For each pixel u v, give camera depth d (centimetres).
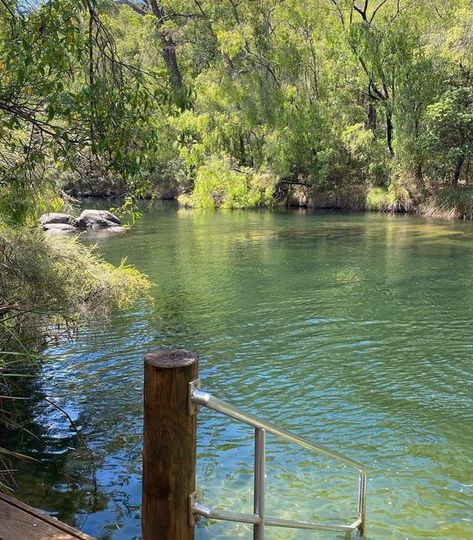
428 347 847
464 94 2622
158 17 3048
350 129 2998
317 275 1366
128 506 449
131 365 774
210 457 527
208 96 3055
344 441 561
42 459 520
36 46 429
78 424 595
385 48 2845
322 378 727
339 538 407
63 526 262
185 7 3045
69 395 671
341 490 474
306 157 3156
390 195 2917
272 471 502
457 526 425
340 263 1512
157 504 209
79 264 734
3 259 630
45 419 604
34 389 686
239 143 3250
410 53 2828
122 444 552
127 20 2039
